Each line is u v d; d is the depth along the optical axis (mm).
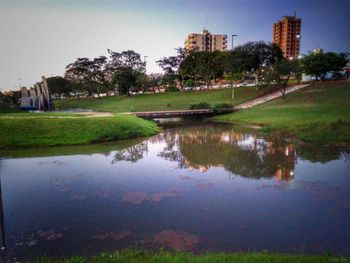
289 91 63219
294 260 7004
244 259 7215
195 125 46906
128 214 12930
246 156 24391
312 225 11633
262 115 46875
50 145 30016
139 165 22031
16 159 24375
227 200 14492
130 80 93500
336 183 16812
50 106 69188
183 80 97875
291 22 176875
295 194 15195
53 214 13023
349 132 28203
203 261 7078
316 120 34531
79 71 104562
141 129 37719
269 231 11156
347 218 12234
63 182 17781
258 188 16234
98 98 103438
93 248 10047
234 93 71875
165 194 15453
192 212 13070
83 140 31938
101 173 19797
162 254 8742
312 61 66500
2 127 31484
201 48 160750
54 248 10078
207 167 21094
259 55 71250
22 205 14125
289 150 26188
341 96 47875
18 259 9328
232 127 42656
